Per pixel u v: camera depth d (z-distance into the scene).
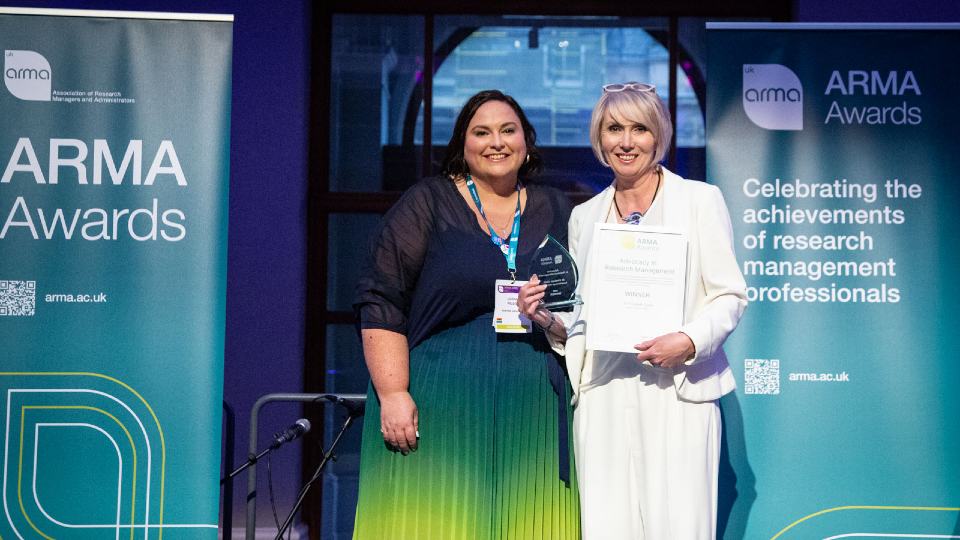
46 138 3.14
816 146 3.45
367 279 2.93
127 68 3.17
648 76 5.26
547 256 2.77
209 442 3.12
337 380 5.10
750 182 3.45
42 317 3.11
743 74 3.46
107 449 3.11
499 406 2.84
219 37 3.20
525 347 2.88
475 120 2.91
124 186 3.15
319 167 5.14
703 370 2.73
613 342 2.65
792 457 3.38
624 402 2.75
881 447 3.37
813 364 3.40
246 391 4.84
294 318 4.87
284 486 4.80
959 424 3.36
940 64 3.44
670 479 2.69
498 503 2.83
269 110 4.93
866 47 3.45
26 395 3.10
